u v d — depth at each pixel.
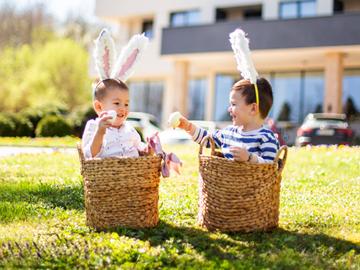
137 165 3.73
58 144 16.59
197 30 21.67
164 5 26.77
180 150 12.07
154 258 3.11
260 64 22.58
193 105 26.11
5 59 44.59
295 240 3.61
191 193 5.41
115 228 3.75
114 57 4.25
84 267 2.99
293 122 22.67
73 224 3.98
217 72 24.86
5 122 22.58
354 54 19.78
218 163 3.72
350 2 22.84
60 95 41.84
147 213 3.82
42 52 44.47
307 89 22.64
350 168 7.81
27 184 6.00
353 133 16.11
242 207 3.71
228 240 3.55
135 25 28.72
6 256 3.17
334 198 5.25
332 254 3.35
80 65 42.41
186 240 3.51
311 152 10.69
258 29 20.28
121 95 4.04
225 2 24.86
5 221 4.15
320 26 19.19
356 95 21.64
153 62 27.05
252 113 3.99
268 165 3.68
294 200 5.12
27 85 41.25
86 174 3.79
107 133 4.05
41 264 3.01
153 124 20.22
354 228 4.01
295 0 23.09
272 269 3.00
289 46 19.69
